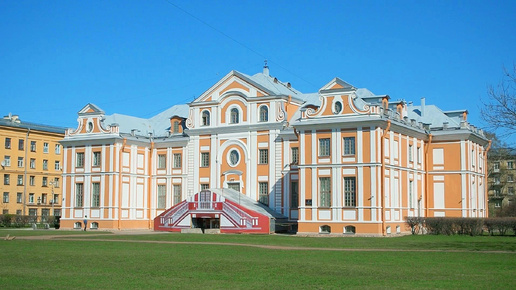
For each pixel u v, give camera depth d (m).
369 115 68.12
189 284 26.61
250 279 28.20
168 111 98.50
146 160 89.88
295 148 78.81
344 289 25.09
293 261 36.34
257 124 81.06
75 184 87.94
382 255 40.41
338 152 69.50
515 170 126.00
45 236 65.50
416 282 27.05
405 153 74.44
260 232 72.38
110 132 85.75
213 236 65.25
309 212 70.50
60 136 133.75
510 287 25.44
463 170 77.62
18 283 26.67
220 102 84.62
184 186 87.00
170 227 79.06
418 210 77.69
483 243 52.12
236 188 82.75
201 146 86.06
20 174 124.50
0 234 70.44
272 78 90.19
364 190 67.69
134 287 25.69
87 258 38.00
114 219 83.94
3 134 121.94
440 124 82.06
